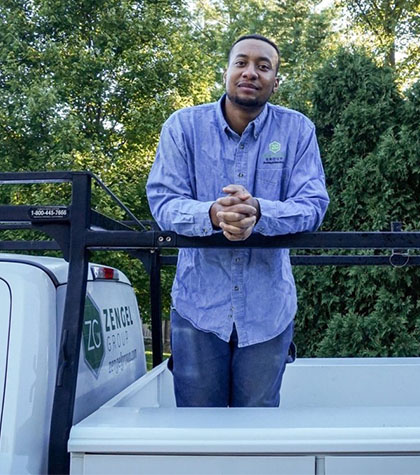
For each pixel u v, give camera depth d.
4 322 1.69
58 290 1.83
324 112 7.19
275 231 1.76
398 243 1.65
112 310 2.51
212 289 2.03
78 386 1.96
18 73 9.23
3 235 8.43
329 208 6.82
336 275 6.70
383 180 6.37
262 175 2.08
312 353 6.83
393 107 6.80
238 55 2.04
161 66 9.98
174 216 1.79
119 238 1.63
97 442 1.47
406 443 1.43
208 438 1.45
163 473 1.46
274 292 2.05
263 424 1.50
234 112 2.06
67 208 1.63
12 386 1.62
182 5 10.70
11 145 9.32
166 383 2.95
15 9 9.70
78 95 9.78
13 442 1.58
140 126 9.68
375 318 6.21
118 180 9.29
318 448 1.43
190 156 2.09
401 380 2.95
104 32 9.73
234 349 2.07
